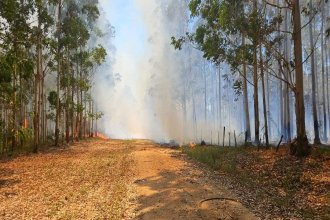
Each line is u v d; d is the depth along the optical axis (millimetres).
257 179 13641
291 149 16078
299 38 16422
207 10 20156
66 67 35938
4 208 10008
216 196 11133
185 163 18641
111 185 13125
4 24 19250
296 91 16094
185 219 9023
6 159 21781
